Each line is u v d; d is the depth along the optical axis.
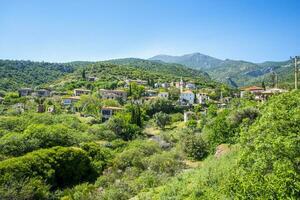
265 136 14.49
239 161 14.68
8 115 80.12
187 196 24.06
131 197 31.36
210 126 49.81
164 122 81.81
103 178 39.62
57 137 52.84
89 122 80.44
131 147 53.34
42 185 35.09
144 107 98.94
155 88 154.62
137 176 39.03
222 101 118.38
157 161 41.09
